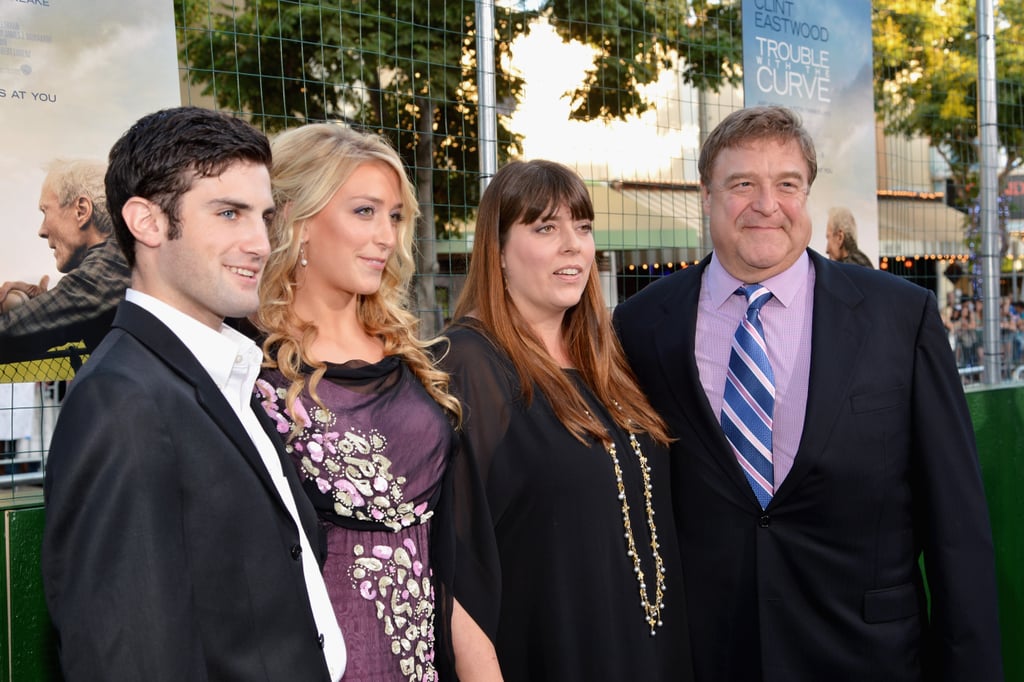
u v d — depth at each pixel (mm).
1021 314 4141
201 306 1450
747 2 3592
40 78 2277
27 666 2020
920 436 2252
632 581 2156
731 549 2270
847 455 2203
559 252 2180
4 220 2236
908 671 2244
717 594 2281
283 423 1802
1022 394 3572
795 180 2273
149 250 1431
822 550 2225
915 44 6441
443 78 4645
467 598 1974
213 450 1351
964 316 4473
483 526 2006
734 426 2303
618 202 4336
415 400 1969
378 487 1816
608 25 4613
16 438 3176
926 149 6555
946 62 6434
